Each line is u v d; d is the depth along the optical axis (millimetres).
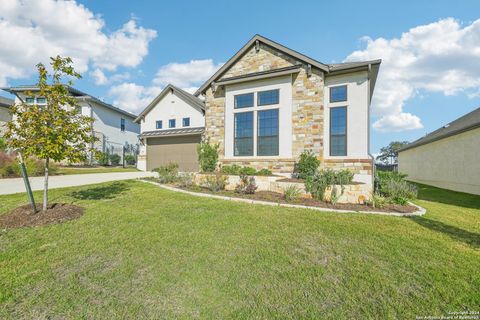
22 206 6191
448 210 7820
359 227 5148
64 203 6746
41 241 4125
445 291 2840
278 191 8945
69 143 5957
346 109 10320
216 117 12734
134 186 10148
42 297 2625
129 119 29250
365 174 9797
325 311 2480
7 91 20875
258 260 3568
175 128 19734
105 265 3350
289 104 10844
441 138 15648
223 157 12320
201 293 2750
